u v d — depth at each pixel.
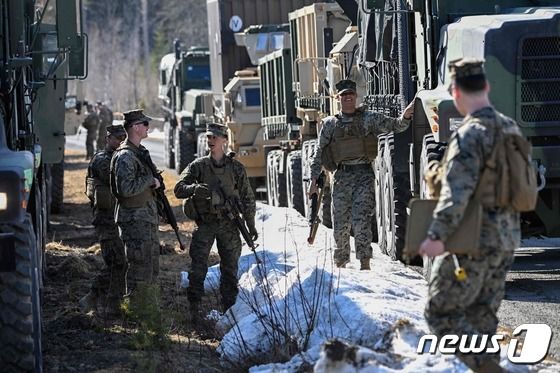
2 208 12.48
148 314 15.11
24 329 12.95
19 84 17.20
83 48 17.77
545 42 18.62
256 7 47.12
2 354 12.91
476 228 10.43
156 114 130.75
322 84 32.25
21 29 16.67
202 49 61.97
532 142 18.92
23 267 13.09
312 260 20.47
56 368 14.38
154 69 136.50
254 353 14.24
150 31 147.88
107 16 149.88
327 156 19.73
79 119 56.94
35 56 19.62
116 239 18.36
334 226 19.86
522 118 18.66
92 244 28.66
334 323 14.18
